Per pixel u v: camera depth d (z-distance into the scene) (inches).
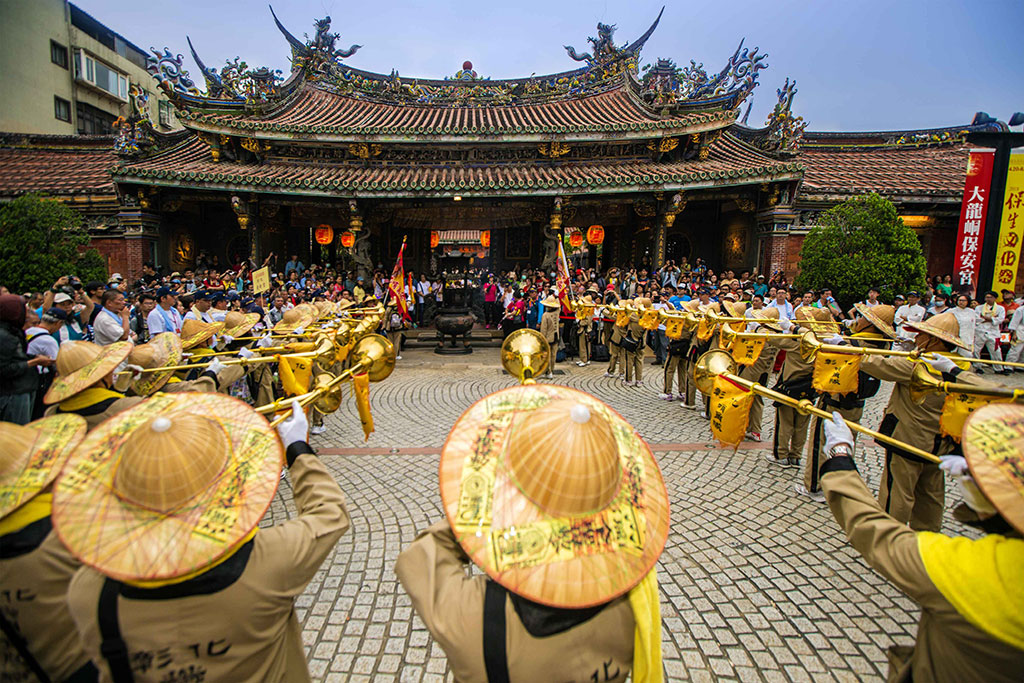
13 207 424.2
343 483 228.4
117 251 646.5
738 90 635.5
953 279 535.5
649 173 601.6
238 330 254.2
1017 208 517.0
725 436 148.5
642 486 63.0
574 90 791.7
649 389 407.2
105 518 57.2
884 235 466.9
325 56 772.0
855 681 121.1
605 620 58.2
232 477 62.9
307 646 131.6
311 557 68.9
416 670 124.1
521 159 668.7
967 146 789.2
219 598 60.2
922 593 61.0
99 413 118.7
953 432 141.1
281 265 766.5
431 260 862.5
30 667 74.2
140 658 59.0
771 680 121.3
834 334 207.9
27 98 1005.8
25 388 221.1
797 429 240.8
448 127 705.6
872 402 375.2
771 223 600.1
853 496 75.9
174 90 641.6
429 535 70.4
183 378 218.5
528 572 54.9
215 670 61.5
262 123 609.6
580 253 983.0
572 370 482.9
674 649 131.0
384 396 387.2
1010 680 56.1
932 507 162.4
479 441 65.1
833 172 731.4
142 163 622.8
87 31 1222.3
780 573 162.6
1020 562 54.6
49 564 72.7
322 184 577.0
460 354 572.7
